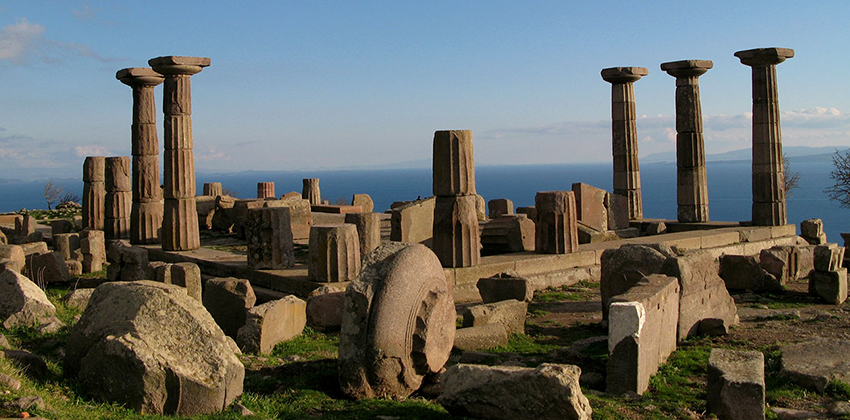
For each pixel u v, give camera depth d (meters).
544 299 15.49
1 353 8.13
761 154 24.61
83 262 19.73
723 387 7.81
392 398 8.57
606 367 9.02
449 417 7.60
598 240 21.34
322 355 10.64
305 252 19.81
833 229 101.31
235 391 8.04
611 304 8.68
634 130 26.16
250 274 16.14
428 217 20.84
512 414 7.28
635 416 7.72
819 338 10.34
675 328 10.56
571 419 6.97
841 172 40.47
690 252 12.10
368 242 16.72
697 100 25.77
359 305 8.55
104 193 26.23
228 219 25.47
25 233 26.45
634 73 25.34
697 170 25.88
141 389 7.62
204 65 19.81
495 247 20.17
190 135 19.86
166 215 19.97
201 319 8.24
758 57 24.16
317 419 7.59
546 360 9.95
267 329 11.02
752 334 11.43
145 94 22.27
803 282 17.64
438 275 9.35
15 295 11.07
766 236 23.92
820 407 8.16
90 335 8.16
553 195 18.22
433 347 9.00
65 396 7.71
